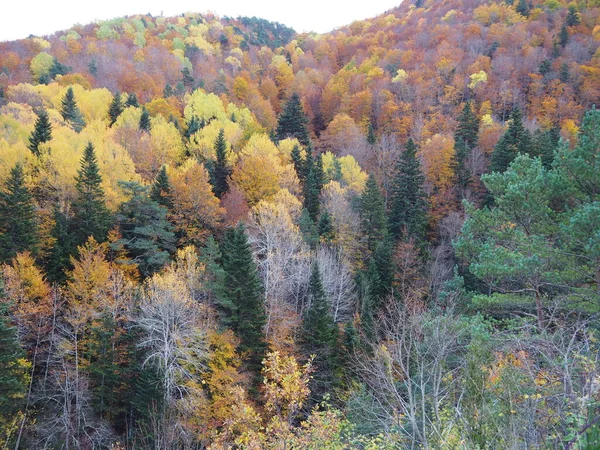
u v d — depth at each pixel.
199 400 20.31
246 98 79.50
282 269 28.83
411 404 8.66
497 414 6.54
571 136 48.09
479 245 15.15
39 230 28.50
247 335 23.66
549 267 13.41
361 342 21.27
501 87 71.19
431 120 65.62
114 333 22.70
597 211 11.63
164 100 63.38
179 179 35.81
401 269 32.28
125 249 28.72
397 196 43.84
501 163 44.50
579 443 3.84
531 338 8.63
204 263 26.23
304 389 10.96
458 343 12.59
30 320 23.25
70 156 35.34
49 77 68.38
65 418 19.80
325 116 79.88
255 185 41.38
